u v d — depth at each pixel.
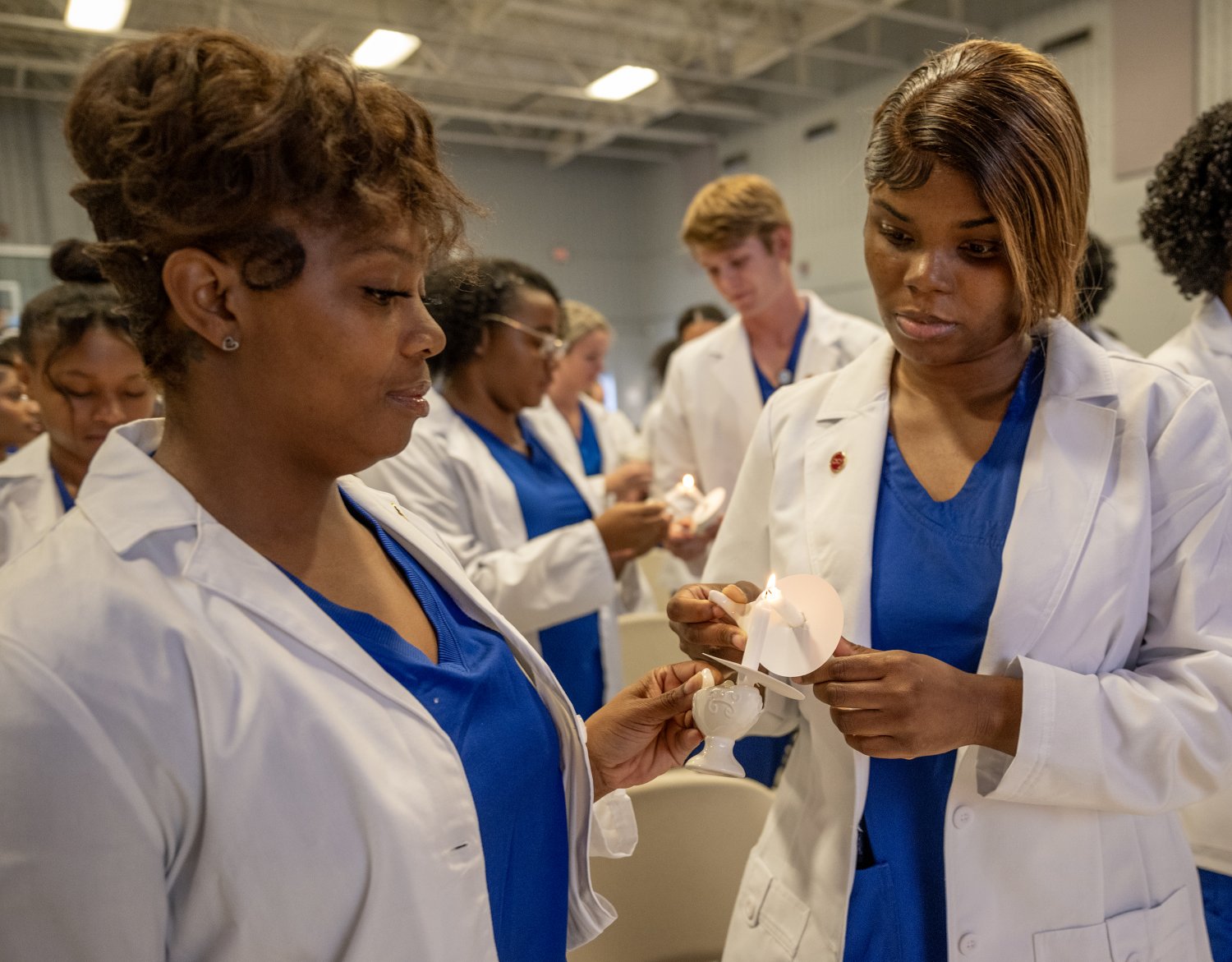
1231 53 6.10
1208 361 1.32
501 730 0.73
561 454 2.15
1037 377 0.96
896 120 0.83
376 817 0.58
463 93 10.27
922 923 0.94
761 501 1.13
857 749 0.82
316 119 0.56
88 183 0.58
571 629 1.90
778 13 8.39
